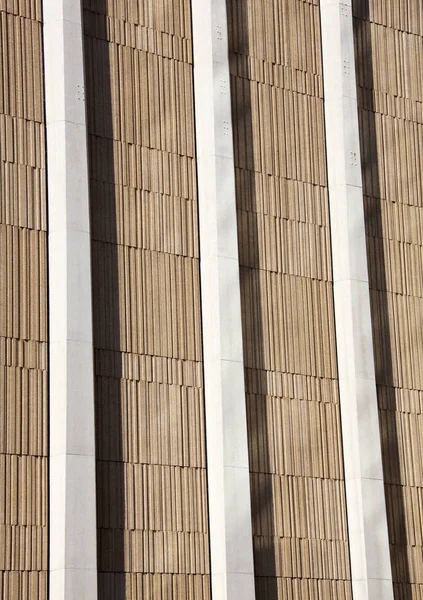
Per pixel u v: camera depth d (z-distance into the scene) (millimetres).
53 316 24422
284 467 27047
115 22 27156
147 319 25969
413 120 31625
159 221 26672
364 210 30062
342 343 28500
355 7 31250
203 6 28094
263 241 28109
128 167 26531
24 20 25703
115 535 24391
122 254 26000
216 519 25469
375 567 27188
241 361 26469
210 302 26594
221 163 27266
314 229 28969
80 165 25141
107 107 26578
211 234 26875
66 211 24688
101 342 25219
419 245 30781
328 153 29641
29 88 25391
